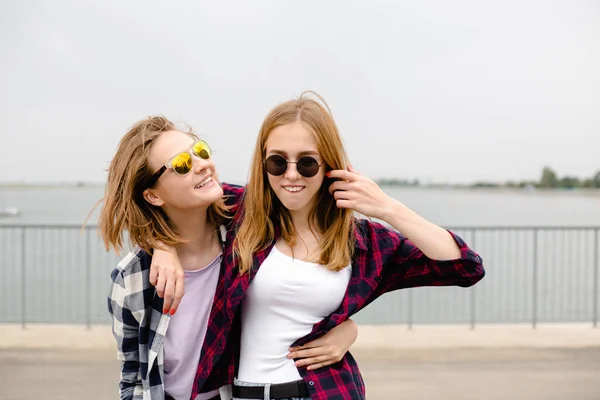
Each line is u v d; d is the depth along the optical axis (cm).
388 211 171
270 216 181
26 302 895
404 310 866
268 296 174
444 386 473
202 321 185
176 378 190
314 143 168
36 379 483
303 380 171
